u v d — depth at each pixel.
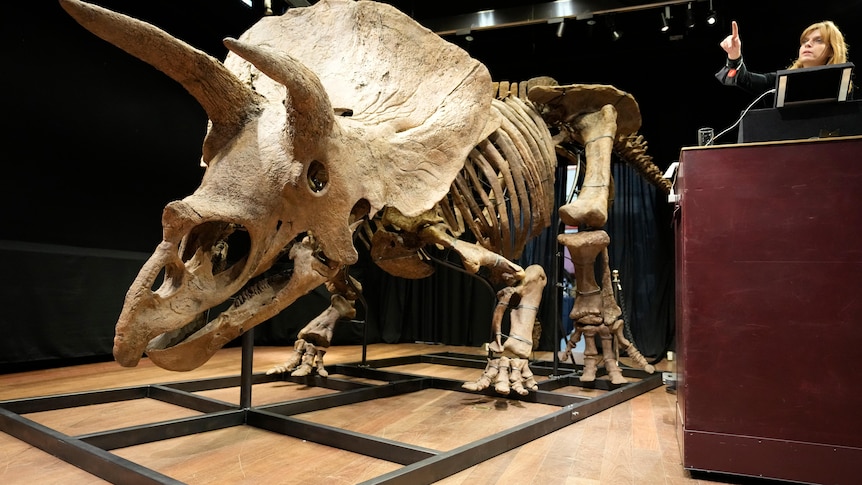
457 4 6.48
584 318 4.64
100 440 2.66
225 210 2.07
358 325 8.38
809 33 3.76
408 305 8.95
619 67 7.34
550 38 6.86
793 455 2.39
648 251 7.44
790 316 2.44
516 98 4.80
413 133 3.20
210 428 3.10
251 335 3.39
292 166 2.24
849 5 5.71
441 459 2.38
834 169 2.43
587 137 4.79
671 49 6.77
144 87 6.44
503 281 4.01
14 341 5.02
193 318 2.01
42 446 2.68
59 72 5.57
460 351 7.78
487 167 4.00
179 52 1.96
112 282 5.87
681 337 2.78
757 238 2.51
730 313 2.53
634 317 7.41
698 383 2.54
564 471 2.57
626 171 7.65
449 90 3.51
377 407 3.80
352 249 2.53
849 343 2.35
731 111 6.98
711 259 2.57
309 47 3.48
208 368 5.52
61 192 5.65
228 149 2.26
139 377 4.95
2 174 5.15
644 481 2.48
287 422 3.02
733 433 2.48
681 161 2.77
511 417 3.57
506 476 2.47
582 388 4.70
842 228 2.40
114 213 6.17
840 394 2.35
